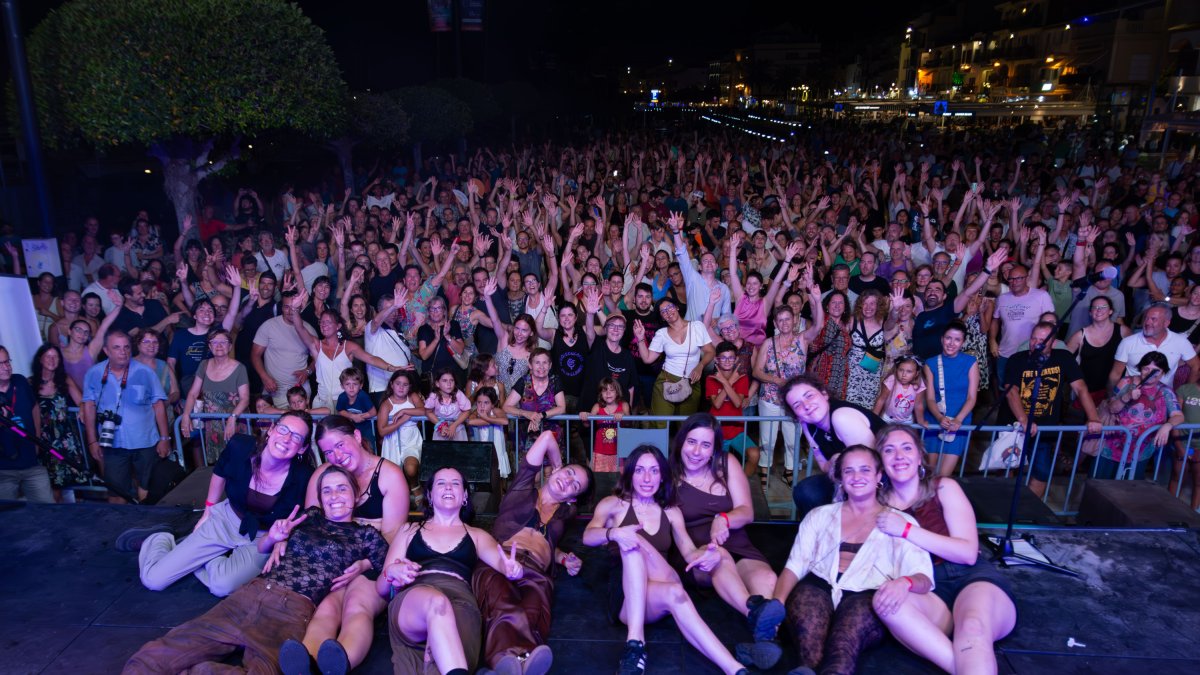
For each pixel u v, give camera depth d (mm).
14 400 6559
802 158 21719
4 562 5504
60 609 5035
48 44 10078
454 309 9227
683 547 5004
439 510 4855
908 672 4395
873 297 7461
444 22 28406
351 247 11023
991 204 12195
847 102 84375
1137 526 5715
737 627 4875
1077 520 6715
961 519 4605
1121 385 6848
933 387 7035
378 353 8008
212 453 7371
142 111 9852
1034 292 8508
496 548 4863
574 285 10000
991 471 8000
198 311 7766
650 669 4539
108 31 9664
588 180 18891
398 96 20781
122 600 5137
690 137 32156
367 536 4914
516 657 4246
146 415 7000
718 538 4906
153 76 9844
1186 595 5043
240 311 8859
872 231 13695
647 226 13656
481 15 28656
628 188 17766
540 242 12203
